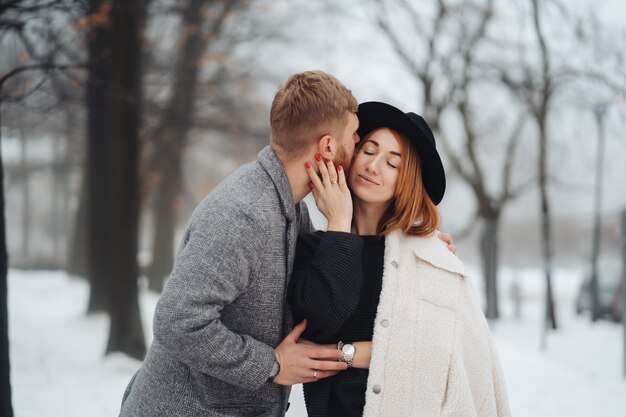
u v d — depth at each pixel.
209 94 14.41
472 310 2.16
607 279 10.35
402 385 2.00
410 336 2.04
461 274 2.17
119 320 7.74
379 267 2.19
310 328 2.05
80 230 19.77
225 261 1.84
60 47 5.79
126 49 7.99
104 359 7.38
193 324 1.78
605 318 10.30
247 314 1.95
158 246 17.12
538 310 12.64
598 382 6.24
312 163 2.08
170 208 17.38
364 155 2.22
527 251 10.75
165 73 11.93
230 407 1.96
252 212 1.90
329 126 2.04
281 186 2.00
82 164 18.38
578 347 8.27
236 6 12.86
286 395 2.10
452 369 2.03
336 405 2.09
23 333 9.08
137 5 8.14
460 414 1.99
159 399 1.94
